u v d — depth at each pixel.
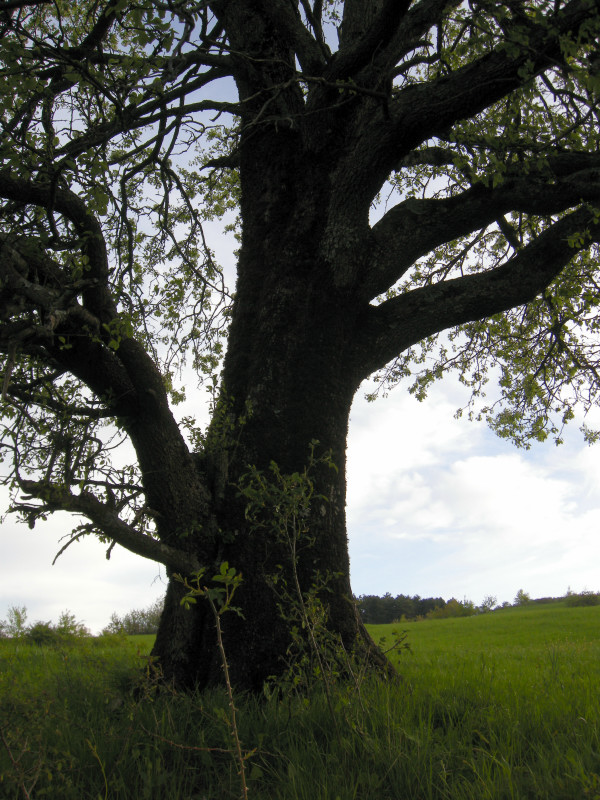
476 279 7.81
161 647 6.66
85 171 5.72
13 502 5.73
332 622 6.46
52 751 4.16
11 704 4.68
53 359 6.82
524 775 4.08
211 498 6.82
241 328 7.63
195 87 8.94
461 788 3.84
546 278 7.84
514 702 5.52
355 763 4.25
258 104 8.08
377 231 7.72
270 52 8.10
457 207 7.69
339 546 6.77
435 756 4.30
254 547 6.53
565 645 13.84
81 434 6.52
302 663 5.59
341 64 7.40
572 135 7.98
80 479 6.14
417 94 7.27
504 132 8.05
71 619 12.90
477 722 5.04
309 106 7.68
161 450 6.59
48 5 8.21
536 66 6.80
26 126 6.75
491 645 15.66
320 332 7.27
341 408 7.25
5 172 6.07
